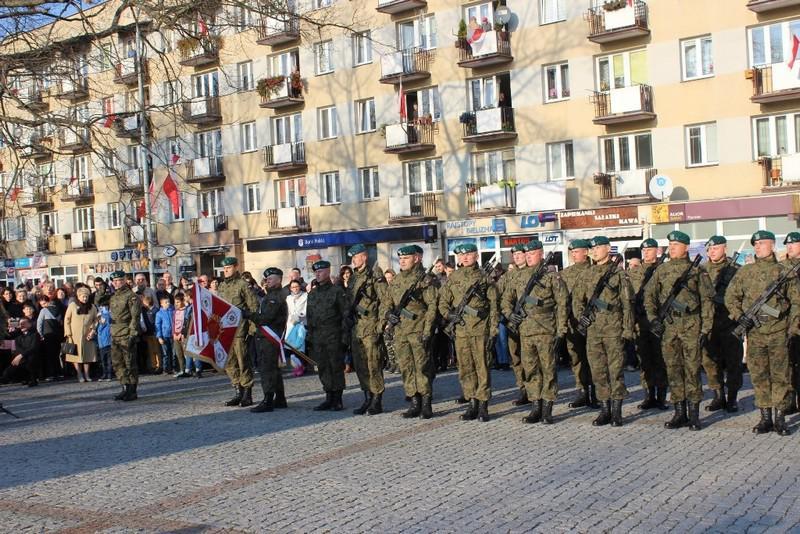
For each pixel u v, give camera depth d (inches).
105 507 309.7
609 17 1141.1
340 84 1430.9
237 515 289.3
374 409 495.5
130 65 1151.0
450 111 1312.7
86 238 1845.5
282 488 323.9
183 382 737.6
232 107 1577.3
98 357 816.9
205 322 538.9
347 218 1439.5
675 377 414.0
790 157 1037.2
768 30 1061.8
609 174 1170.0
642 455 354.0
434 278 550.6
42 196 1151.0
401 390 604.4
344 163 1438.2
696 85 1106.7
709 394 512.7
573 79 1197.1
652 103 1139.3
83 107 1029.8
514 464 346.0
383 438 416.5
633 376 612.1
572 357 490.0
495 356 714.2
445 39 1309.1
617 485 305.6
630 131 1160.2
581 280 443.2
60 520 295.4
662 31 1127.0
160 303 813.9
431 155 1341.0
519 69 1244.5
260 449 402.3
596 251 432.5
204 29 797.2
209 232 1614.2
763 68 1054.4
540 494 297.6
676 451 359.6
